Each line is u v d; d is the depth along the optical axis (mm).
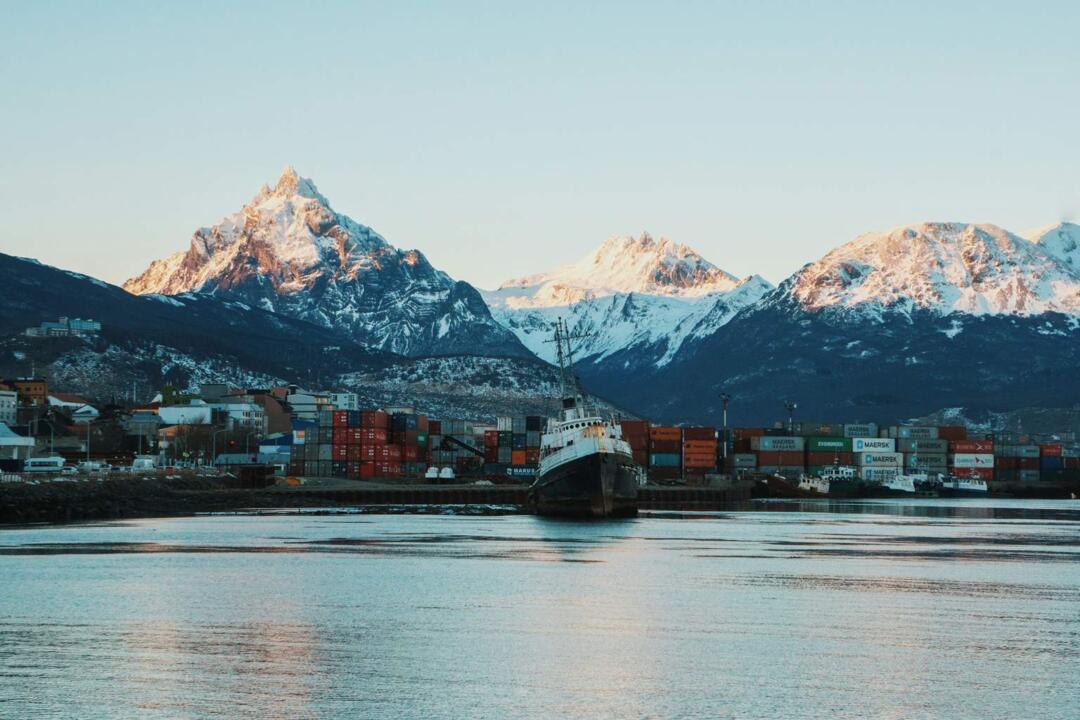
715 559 116938
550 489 174375
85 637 75000
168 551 120938
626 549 126938
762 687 63938
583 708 60156
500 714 59125
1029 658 70625
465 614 83438
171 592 92125
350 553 120312
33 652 70812
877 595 92875
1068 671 67625
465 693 62562
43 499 168875
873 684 64688
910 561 116688
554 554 120625
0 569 105000
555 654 71062
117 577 100125
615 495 174375
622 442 181125
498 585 96938
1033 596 92875
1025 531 161125
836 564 113375
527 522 168000
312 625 79188
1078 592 95188
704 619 82062
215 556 116500
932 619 82500
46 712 58969
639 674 66438
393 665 68188
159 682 64250
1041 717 59250
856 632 77812
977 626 80000
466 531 150125
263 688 63250
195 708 59719
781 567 110312
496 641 74562
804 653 71625
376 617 82125
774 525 170500
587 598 90625
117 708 59594
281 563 110812
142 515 181250
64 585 95312
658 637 75938
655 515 197375
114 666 67500
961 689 63781
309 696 61844
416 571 105375
